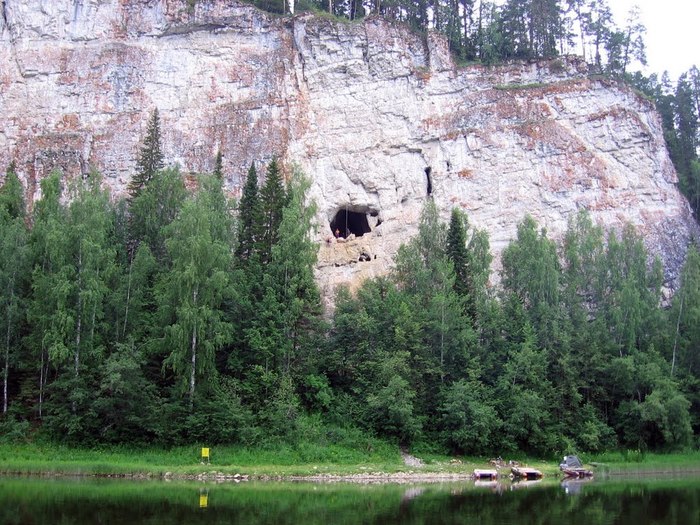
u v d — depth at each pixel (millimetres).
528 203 76375
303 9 91188
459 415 52812
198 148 76062
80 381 48469
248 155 75875
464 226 71750
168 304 51906
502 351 59656
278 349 54125
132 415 48031
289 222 58875
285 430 50875
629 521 30406
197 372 50562
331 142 78250
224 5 81875
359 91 80250
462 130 78688
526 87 81188
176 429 48531
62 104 77000
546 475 50250
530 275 65000
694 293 64312
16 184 63906
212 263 53031
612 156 79812
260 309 55281
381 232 75125
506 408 55375
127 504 32875
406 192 77125
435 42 83188
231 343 54719
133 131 76500
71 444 47719
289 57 80625
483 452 54375
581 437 55844
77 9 80375
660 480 48812
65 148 74000
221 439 49219
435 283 63625
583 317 63281
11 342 52750
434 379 58125
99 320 53062
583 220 70188
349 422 54531
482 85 81562
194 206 54781
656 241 76125
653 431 58781
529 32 93312
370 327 58281
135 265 55406
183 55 80562
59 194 60562
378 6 89500
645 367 59469
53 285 51125
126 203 67062
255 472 45625
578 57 84688
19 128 75438
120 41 80125
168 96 78688
